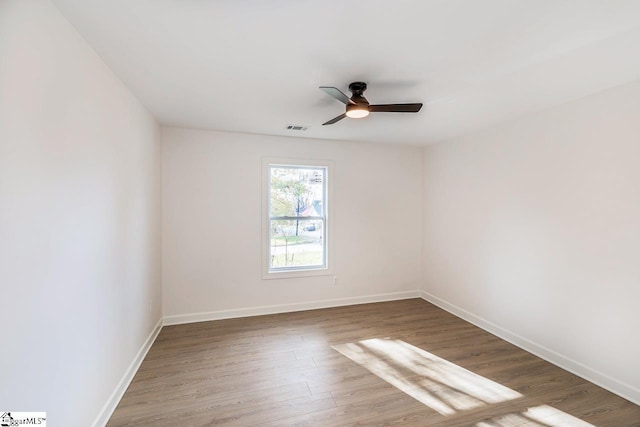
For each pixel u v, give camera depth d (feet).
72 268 4.86
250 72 6.57
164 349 9.33
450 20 4.70
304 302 13.06
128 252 7.48
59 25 4.44
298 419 6.25
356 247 13.87
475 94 7.77
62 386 4.57
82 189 5.16
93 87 5.57
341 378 7.79
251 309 12.30
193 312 11.59
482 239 11.12
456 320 11.91
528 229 9.30
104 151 6.05
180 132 11.30
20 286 3.67
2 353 3.39
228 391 7.20
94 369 5.64
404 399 6.93
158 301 10.69
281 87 7.39
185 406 6.64
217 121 10.41
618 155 7.06
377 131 11.65
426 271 14.62
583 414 6.42
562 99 8.02
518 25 4.82
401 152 14.51
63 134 4.58
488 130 10.87
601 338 7.41
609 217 7.23
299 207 13.28
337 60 6.05
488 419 6.28
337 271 13.57
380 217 14.24
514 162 9.79
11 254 3.51
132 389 7.26
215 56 5.86
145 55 5.79
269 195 12.67
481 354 9.10
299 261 13.32
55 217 4.39
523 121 9.48
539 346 8.94
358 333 10.63
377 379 7.74
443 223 13.37
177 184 11.32
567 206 8.17
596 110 7.52
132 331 7.79
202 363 8.50
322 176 13.61
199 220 11.59
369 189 14.01
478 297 11.31
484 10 4.44
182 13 4.48
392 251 14.47
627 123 6.90
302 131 11.71
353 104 6.86
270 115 9.67
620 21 4.69
